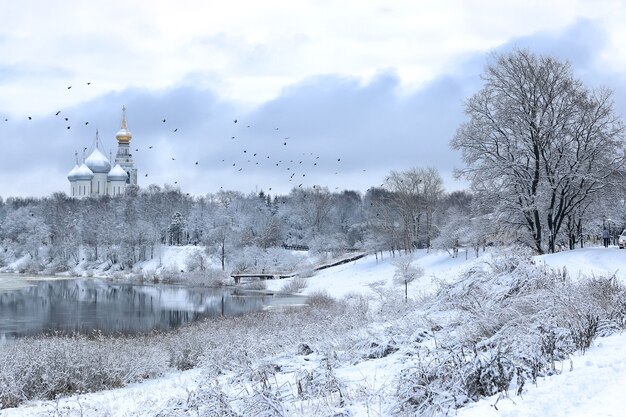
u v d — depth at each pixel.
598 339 13.88
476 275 23.86
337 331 24.17
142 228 129.75
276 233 125.62
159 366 26.83
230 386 14.84
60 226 146.75
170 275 105.31
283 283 88.12
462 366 10.56
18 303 67.88
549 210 49.03
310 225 137.25
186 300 71.44
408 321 20.70
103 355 25.39
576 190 48.97
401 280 58.66
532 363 10.67
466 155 51.38
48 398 21.88
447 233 76.31
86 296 77.12
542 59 48.38
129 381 24.75
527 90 49.12
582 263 34.84
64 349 24.98
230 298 73.25
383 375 13.59
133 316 55.62
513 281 20.81
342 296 67.19
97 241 136.25
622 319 15.67
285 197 175.50
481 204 51.69
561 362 11.42
